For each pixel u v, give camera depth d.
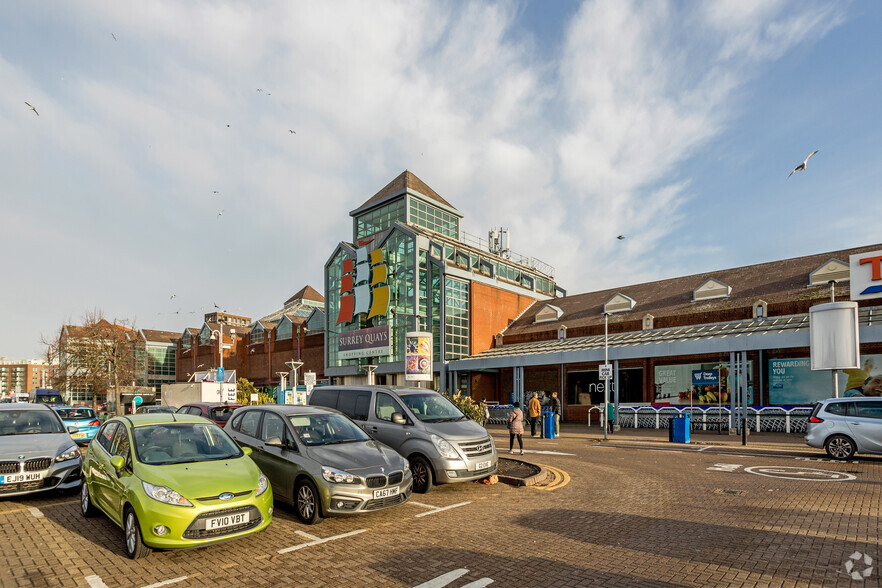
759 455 14.94
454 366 35.19
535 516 7.93
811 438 13.94
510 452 15.81
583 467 12.95
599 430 25.19
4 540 6.79
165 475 6.23
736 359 25.86
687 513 8.01
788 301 27.44
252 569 5.75
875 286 21.52
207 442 7.40
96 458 7.56
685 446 17.61
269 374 56.28
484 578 5.43
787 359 24.56
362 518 7.84
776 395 24.72
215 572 5.68
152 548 6.04
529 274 46.47
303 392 31.80
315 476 7.39
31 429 9.73
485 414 17.97
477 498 9.20
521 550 6.31
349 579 5.45
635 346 25.75
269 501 6.60
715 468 12.55
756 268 33.97
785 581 5.25
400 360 37.84
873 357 22.25
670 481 10.83
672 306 33.38
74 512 8.18
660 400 28.39
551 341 36.41
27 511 8.24
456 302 37.81
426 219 42.78
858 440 13.20
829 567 5.61
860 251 29.84
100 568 5.81
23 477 8.44
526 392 33.91
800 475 11.27
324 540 6.75
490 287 40.78
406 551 6.30
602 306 38.28
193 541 5.84
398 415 9.98
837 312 17.69
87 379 48.53
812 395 23.72
